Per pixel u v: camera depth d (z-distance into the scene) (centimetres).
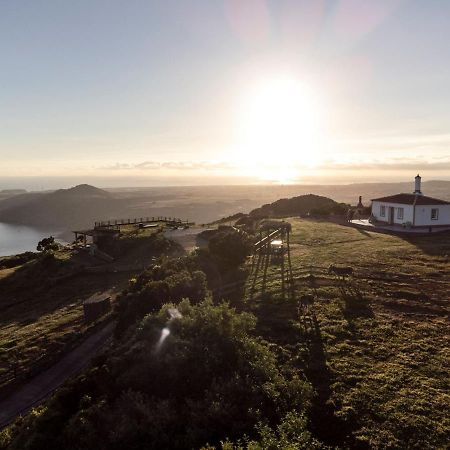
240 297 2417
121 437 1182
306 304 2144
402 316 1991
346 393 1412
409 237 3756
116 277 4297
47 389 2050
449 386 1424
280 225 3872
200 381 1414
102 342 2462
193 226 6462
